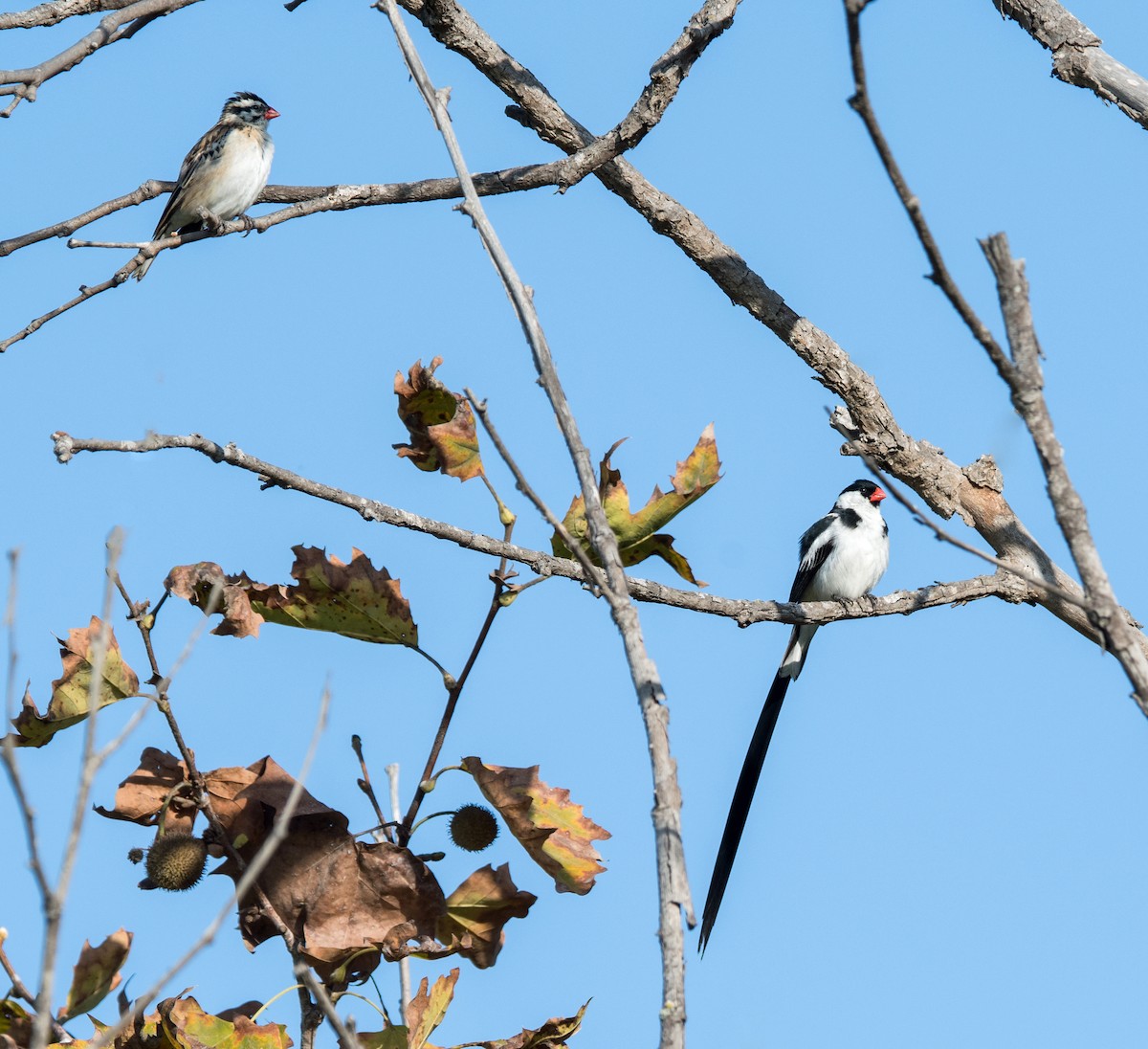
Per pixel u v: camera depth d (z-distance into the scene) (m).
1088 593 6.48
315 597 7.53
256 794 7.10
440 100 7.51
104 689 6.98
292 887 7.02
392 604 7.58
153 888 6.85
